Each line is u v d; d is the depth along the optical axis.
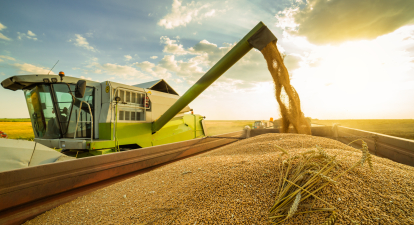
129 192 2.56
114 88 5.17
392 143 3.82
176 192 2.10
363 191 1.46
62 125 4.85
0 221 2.22
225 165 2.41
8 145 3.04
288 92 4.87
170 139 6.82
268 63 5.09
